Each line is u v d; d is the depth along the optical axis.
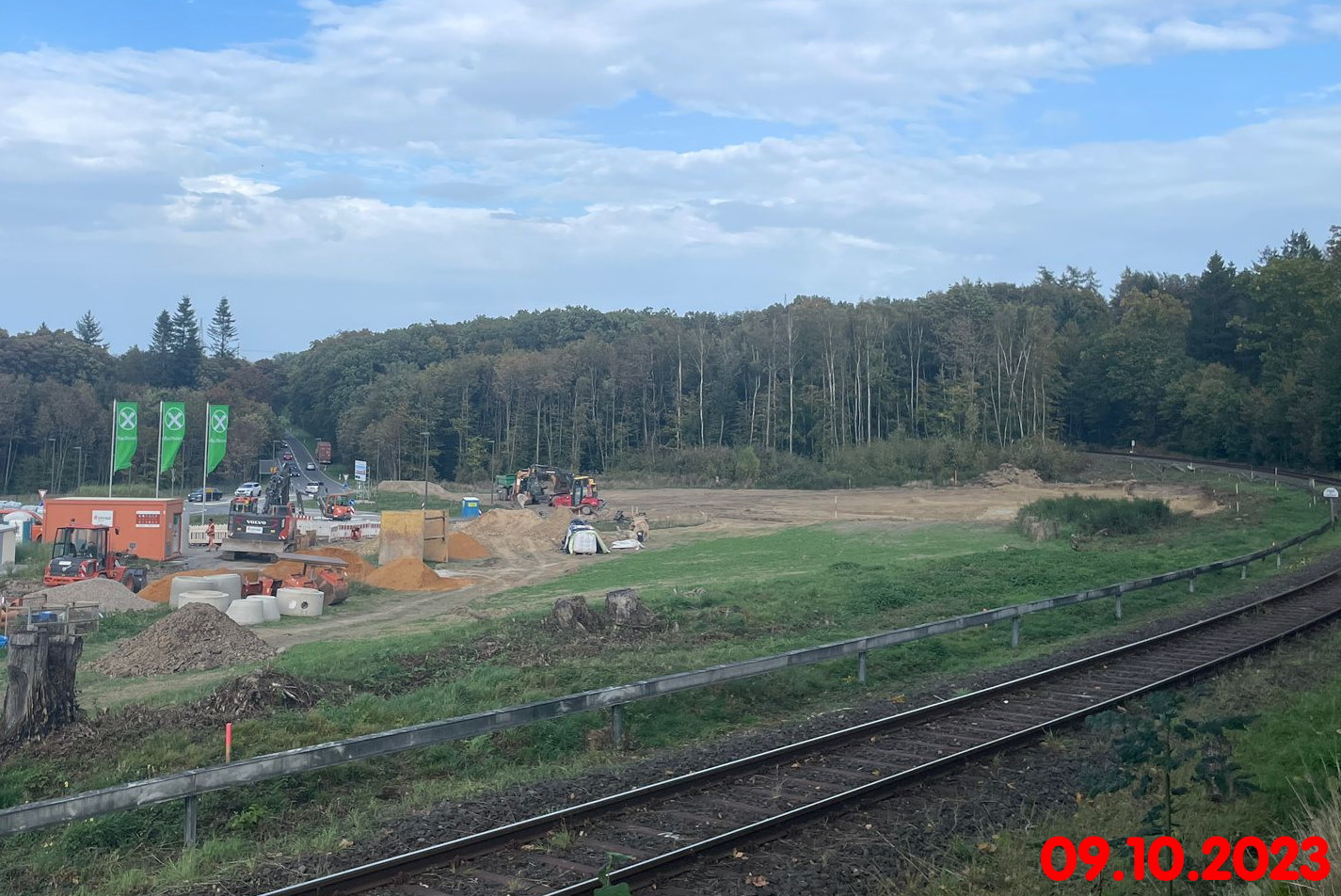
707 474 109.88
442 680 21.03
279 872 10.19
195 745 15.89
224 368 181.50
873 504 77.75
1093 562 38.72
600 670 20.95
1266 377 95.88
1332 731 12.41
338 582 38.22
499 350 160.12
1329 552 41.31
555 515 69.56
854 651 20.22
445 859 10.30
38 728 16.69
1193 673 19.52
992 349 116.12
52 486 117.62
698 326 134.25
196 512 86.31
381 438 133.00
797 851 10.60
